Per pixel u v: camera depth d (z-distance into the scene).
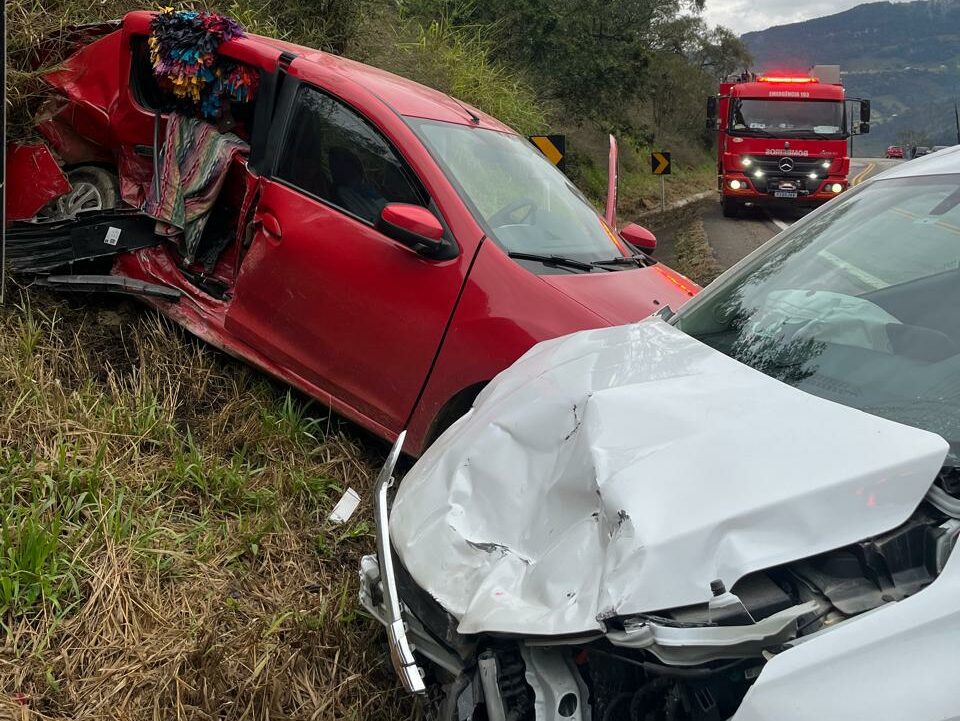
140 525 3.38
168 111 4.86
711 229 17.91
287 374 4.38
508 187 4.55
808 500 1.92
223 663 2.86
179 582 3.21
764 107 19.58
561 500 2.28
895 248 2.98
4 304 4.55
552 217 4.63
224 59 4.70
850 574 1.89
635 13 17.78
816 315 2.82
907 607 1.73
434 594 2.28
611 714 2.02
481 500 2.47
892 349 2.57
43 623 2.85
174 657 2.84
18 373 3.99
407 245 4.01
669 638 1.75
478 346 3.92
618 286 4.22
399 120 4.35
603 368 2.69
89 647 2.83
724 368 2.59
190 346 4.69
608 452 2.21
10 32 5.29
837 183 19.48
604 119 18.36
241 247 4.59
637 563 1.87
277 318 4.36
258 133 4.57
